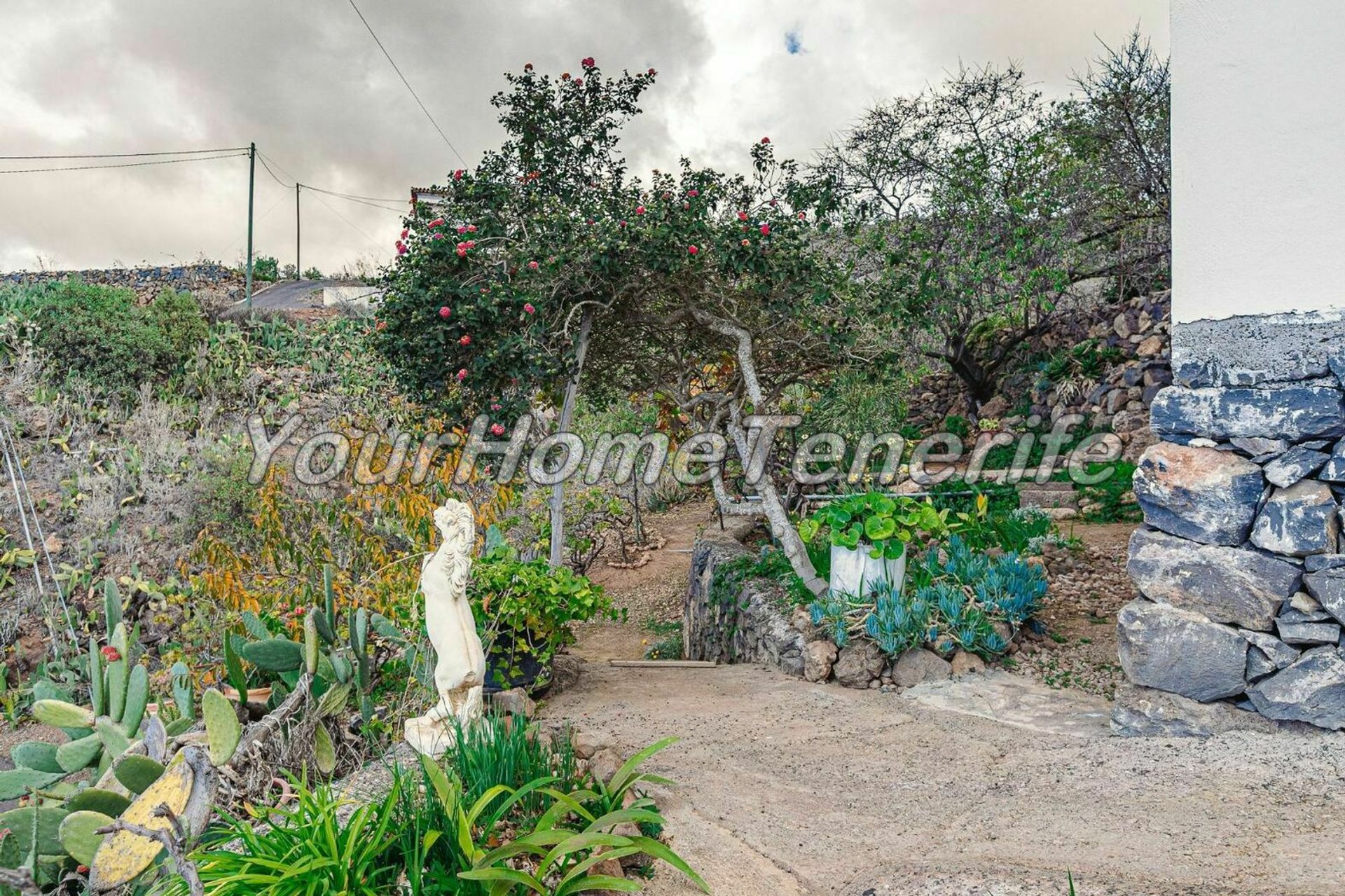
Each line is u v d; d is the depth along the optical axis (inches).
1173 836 122.8
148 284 620.1
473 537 159.3
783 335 310.3
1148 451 173.3
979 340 571.2
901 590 248.8
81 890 123.2
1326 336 150.9
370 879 103.0
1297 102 153.3
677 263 270.1
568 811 119.3
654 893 118.5
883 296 307.0
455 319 259.1
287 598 263.6
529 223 280.1
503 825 121.3
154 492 366.9
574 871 105.7
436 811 113.7
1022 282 465.1
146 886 117.6
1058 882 112.0
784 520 290.0
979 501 327.0
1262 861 112.2
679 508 611.2
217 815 133.4
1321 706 152.5
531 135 299.1
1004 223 468.1
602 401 362.9
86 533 353.7
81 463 381.7
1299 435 154.2
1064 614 275.7
